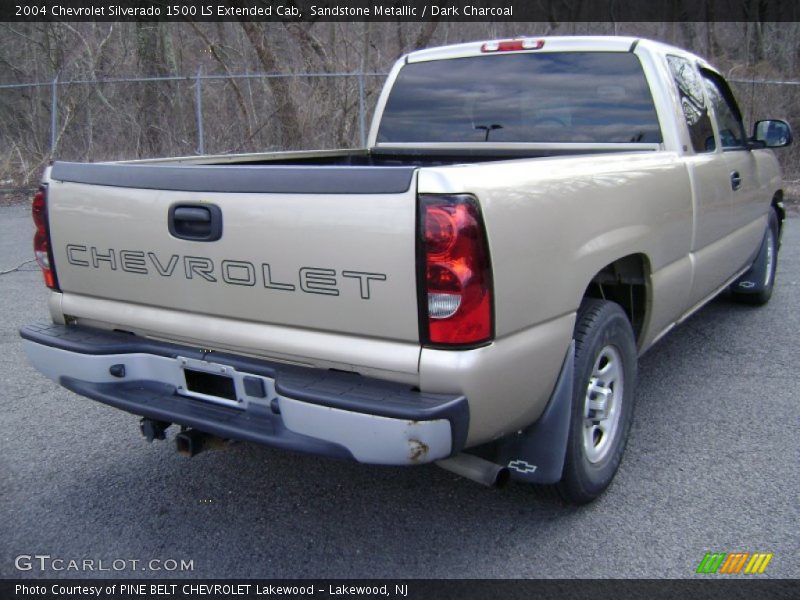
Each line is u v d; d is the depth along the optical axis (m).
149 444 4.00
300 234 2.56
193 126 14.38
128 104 14.89
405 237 2.39
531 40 4.38
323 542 3.12
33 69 18.66
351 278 2.50
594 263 2.99
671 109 3.99
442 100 4.76
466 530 3.18
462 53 4.65
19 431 4.15
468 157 4.71
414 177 2.38
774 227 6.21
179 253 2.86
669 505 3.32
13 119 15.51
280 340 2.70
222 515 3.33
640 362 5.16
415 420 2.35
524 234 2.58
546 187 2.70
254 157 4.47
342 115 13.95
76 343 3.11
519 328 2.61
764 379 4.79
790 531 3.11
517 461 2.97
